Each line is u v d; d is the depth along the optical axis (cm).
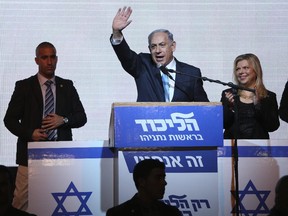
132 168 949
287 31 1465
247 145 1023
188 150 955
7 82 1430
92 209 1009
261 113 1126
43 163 1009
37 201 1006
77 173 1011
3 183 916
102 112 1445
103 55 1452
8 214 919
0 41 1437
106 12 1457
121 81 1452
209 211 955
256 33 1464
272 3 1466
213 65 1462
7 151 1395
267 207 1018
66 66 1446
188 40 1463
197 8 1466
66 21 1450
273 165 1023
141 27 1459
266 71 1466
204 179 955
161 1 1464
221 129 945
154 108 941
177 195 954
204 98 1120
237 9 1466
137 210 912
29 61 1440
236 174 988
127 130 937
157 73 1130
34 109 1158
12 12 1442
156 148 952
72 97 1187
